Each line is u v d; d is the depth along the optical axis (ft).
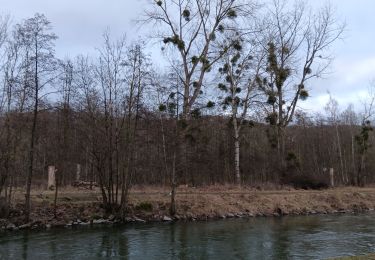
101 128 95.81
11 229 82.33
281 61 154.81
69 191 106.11
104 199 94.63
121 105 97.60
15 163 91.40
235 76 154.71
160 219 96.27
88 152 97.60
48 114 99.66
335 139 239.50
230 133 168.35
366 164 227.20
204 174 156.35
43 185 113.70
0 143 87.40
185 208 102.01
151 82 108.17
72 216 90.27
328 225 93.66
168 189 118.42
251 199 113.91
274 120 151.23
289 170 151.74
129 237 77.25
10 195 86.89
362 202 130.52
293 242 74.02
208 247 69.87
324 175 167.12
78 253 64.75
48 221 86.79
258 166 166.71
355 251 66.69
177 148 113.29
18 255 62.85
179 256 63.72
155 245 71.00
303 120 203.41
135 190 113.09
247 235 80.43
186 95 129.39
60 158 108.17
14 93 88.84
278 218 104.88
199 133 144.05
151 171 126.41
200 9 138.21
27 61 91.45
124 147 97.25
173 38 134.00
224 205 107.34
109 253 65.05
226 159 168.14
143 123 106.01
